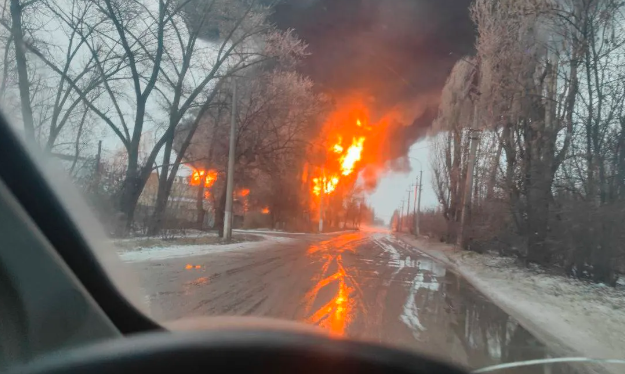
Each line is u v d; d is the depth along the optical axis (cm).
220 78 2773
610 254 1492
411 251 3325
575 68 1530
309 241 3809
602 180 1473
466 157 3316
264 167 3266
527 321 984
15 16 1822
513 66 1894
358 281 1395
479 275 1839
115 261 765
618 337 856
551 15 1590
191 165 3456
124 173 2436
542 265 1927
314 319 814
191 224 3584
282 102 3109
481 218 2666
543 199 1767
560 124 1697
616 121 1451
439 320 916
